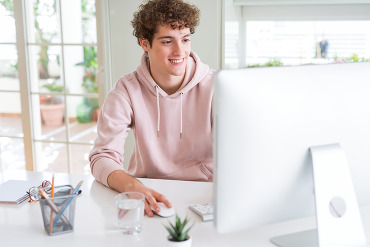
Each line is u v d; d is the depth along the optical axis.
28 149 3.45
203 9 2.78
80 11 3.14
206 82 1.95
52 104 3.93
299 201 1.21
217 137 1.10
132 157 2.07
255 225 1.18
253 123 1.11
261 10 3.04
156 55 1.84
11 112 4.27
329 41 2.96
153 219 1.42
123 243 1.28
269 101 1.12
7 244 1.29
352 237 1.20
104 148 1.83
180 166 1.96
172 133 1.95
